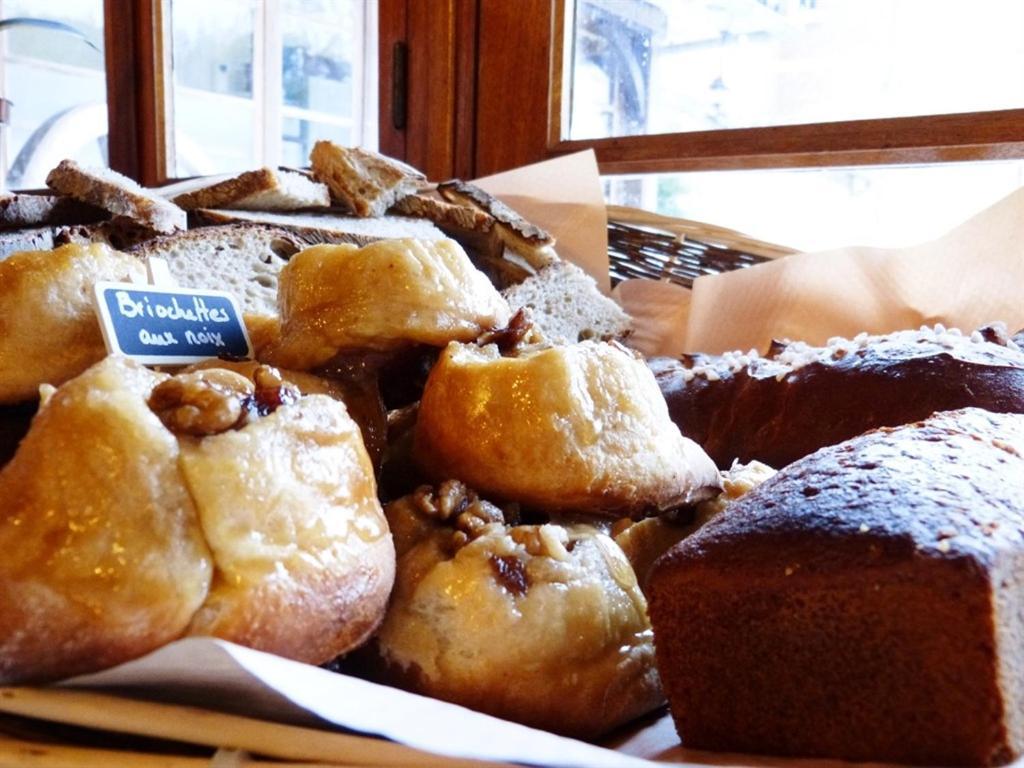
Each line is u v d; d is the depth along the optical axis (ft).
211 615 0.77
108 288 1.07
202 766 0.71
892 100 2.20
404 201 2.28
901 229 2.31
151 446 0.78
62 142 4.15
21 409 1.08
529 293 2.10
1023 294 1.86
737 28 2.43
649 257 2.48
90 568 0.75
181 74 3.84
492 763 0.69
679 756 0.91
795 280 2.11
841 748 0.86
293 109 3.62
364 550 0.87
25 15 4.10
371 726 0.71
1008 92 2.03
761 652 0.89
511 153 2.87
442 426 1.07
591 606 1.00
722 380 1.97
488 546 0.99
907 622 0.80
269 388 0.89
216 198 2.03
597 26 2.70
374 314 1.10
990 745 0.77
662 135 2.53
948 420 1.14
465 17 2.88
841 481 0.96
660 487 1.11
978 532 0.82
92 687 0.78
